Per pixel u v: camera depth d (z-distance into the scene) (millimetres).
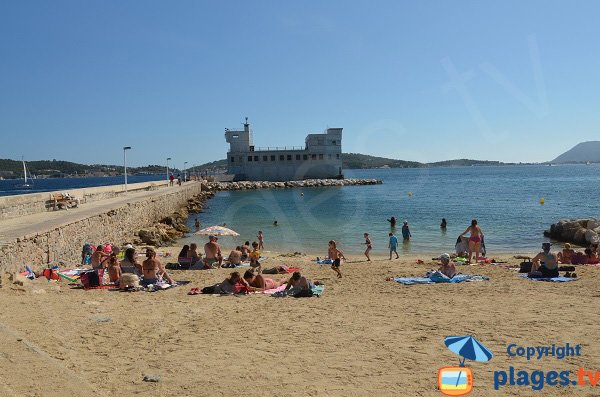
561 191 85000
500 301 12391
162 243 33656
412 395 6746
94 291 13719
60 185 146625
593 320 10344
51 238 18672
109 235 27562
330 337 9391
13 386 6133
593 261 19562
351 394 6762
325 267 19828
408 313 11273
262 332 9750
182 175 110062
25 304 10836
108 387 6785
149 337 9211
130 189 54062
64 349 8117
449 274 16062
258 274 14938
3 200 23609
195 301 12617
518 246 30172
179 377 7262
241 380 7195
